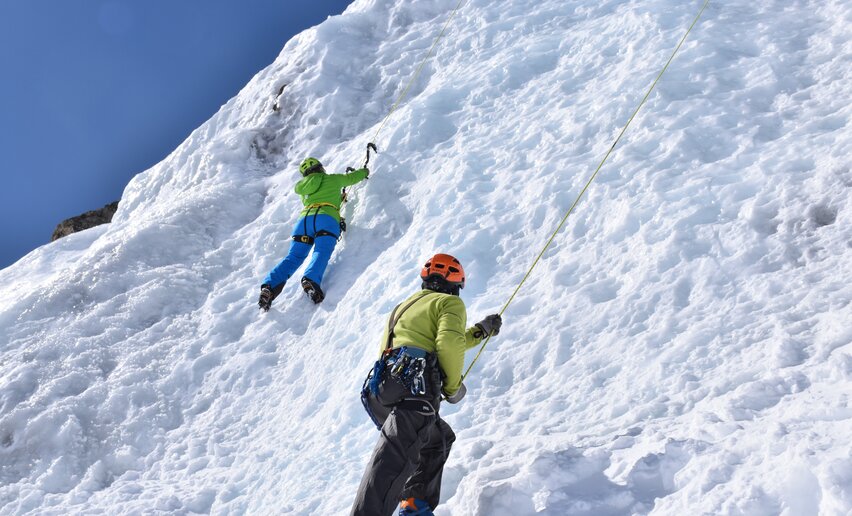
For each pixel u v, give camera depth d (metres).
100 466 5.59
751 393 3.49
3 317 7.27
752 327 4.09
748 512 2.68
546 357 4.63
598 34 8.08
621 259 5.09
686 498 2.89
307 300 6.63
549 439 3.79
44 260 9.83
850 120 5.37
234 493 4.95
